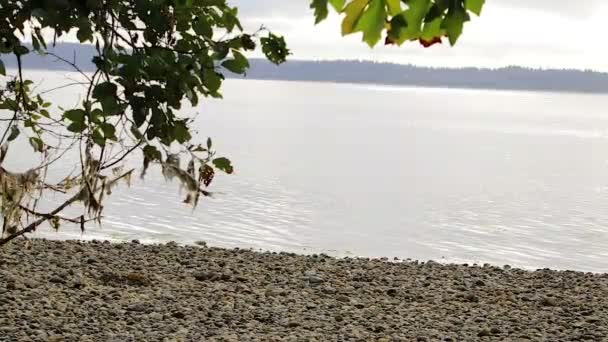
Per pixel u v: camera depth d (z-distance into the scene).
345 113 157.38
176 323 10.97
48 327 10.20
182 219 26.16
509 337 11.38
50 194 24.80
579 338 11.50
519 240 26.45
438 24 1.76
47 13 3.90
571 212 34.19
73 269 14.31
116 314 11.21
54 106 66.44
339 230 26.80
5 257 14.80
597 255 24.14
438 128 116.06
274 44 4.48
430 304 13.54
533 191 42.69
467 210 33.66
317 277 15.04
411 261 20.31
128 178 5.59
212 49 4.39
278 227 26.52
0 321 10.26
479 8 1.73
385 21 1.78
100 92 4.19
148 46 4.32
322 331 11.04
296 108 170.88
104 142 4.93
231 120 105.81
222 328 10.88
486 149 77.50
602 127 149.00
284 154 59.06
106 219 24.53
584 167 60.81
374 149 69.38
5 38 4.46
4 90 6.06
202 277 14.61
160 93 4.27
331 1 1.76
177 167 4.75
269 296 13.29
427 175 49.47
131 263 15.48
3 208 6.04
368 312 12.48
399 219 30.12
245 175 42.69
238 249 18.59
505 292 14.96
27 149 41.72
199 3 4.43
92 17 4.16
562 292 15.28
